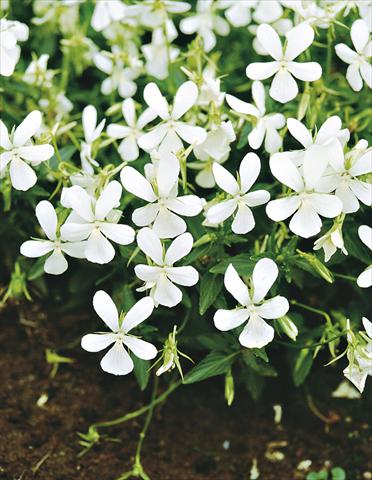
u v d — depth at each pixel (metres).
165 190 0.60
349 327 0.63
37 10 0.81
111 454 0.73
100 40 0.82
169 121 0.63
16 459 0.71
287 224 0.69
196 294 0.70
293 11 0.71
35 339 0.77
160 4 0.71
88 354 0.77
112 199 0.60
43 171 0.69
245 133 0.67
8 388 0.75
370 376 0.76
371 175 0.63
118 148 0.69
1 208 0.74
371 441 0.75
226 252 0.70
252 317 0.61
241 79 0.79
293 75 0.64
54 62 0.84
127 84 0.75
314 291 0.74
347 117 0.70
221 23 0.79
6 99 0.78
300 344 0.68
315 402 0.76
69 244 0.62
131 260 0.66
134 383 0.76
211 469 0.73
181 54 0.73
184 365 0.75
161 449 0.73
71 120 0.76
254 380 0.70
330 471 0.73
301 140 0.61
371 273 0.61
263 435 0.74
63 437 0.73
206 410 0.75
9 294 0.72
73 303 0.76
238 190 0.61
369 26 0.67
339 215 0.61
